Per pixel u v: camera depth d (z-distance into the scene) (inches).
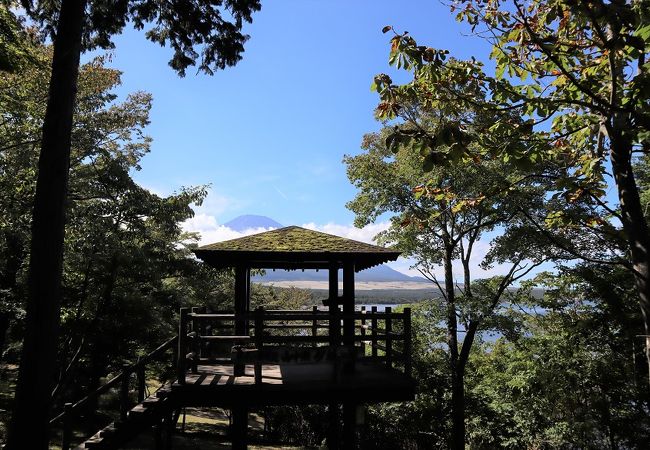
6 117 667.4
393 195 742.5
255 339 323.6
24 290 663.1
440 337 740.0
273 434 912.9
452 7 219.1
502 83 203.5
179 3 380.5
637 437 603.5
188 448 673.0
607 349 639.1
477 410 789.2
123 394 318.3
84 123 747.4
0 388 903.7
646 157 584.1
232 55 408.8
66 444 293.7
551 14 186.7
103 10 385.1
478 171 617.0
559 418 666.8
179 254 853.2
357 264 420.2
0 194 597.9
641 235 175.6
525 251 636.1
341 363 357.7
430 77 210.7
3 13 466.0
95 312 729.6
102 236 639.1
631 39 152.2
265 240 400.8
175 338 373.1
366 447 807.1
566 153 240.5
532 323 756.0
